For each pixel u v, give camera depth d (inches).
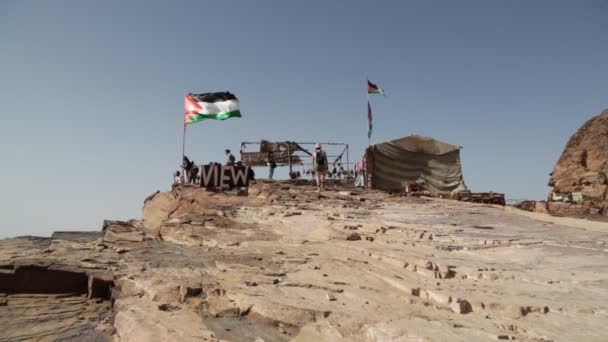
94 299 273.4
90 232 477.4
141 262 323.6
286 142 1078.4
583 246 377.4
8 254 332.2
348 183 1095.0
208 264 317.7
